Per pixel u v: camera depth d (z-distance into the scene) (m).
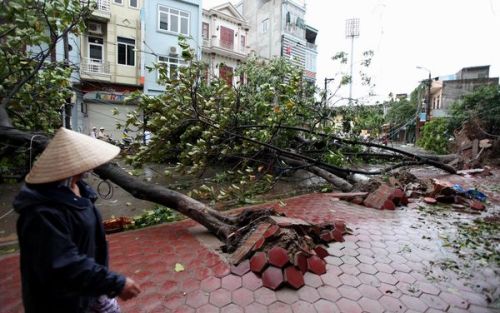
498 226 4.76
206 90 8.34
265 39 26.45
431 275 3.20
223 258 3.54
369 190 6.59
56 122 8.02
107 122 16.55
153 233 4.45
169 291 2.87
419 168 12.41
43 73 6.32
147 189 5.08
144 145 7.33
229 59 22.20
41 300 1.39
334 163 7.80
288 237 3.30
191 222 5.00
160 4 17.61
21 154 6.70
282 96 7.22
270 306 2.64
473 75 33.59
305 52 27.22
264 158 8.41
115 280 1.38
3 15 5.14
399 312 2.58
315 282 3.02
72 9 5.67
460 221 5.01
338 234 4.12
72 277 1.29
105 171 5.59
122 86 17.34
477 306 2.68
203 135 6.83
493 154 13.85
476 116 16.48
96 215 1.68
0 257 3.65
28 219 1.30
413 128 32.56
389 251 3.78
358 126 9.74
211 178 8.84
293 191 7.75
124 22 16.84
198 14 18.97
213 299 2.74
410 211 5.61
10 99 6.02
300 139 8.93
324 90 9.46
